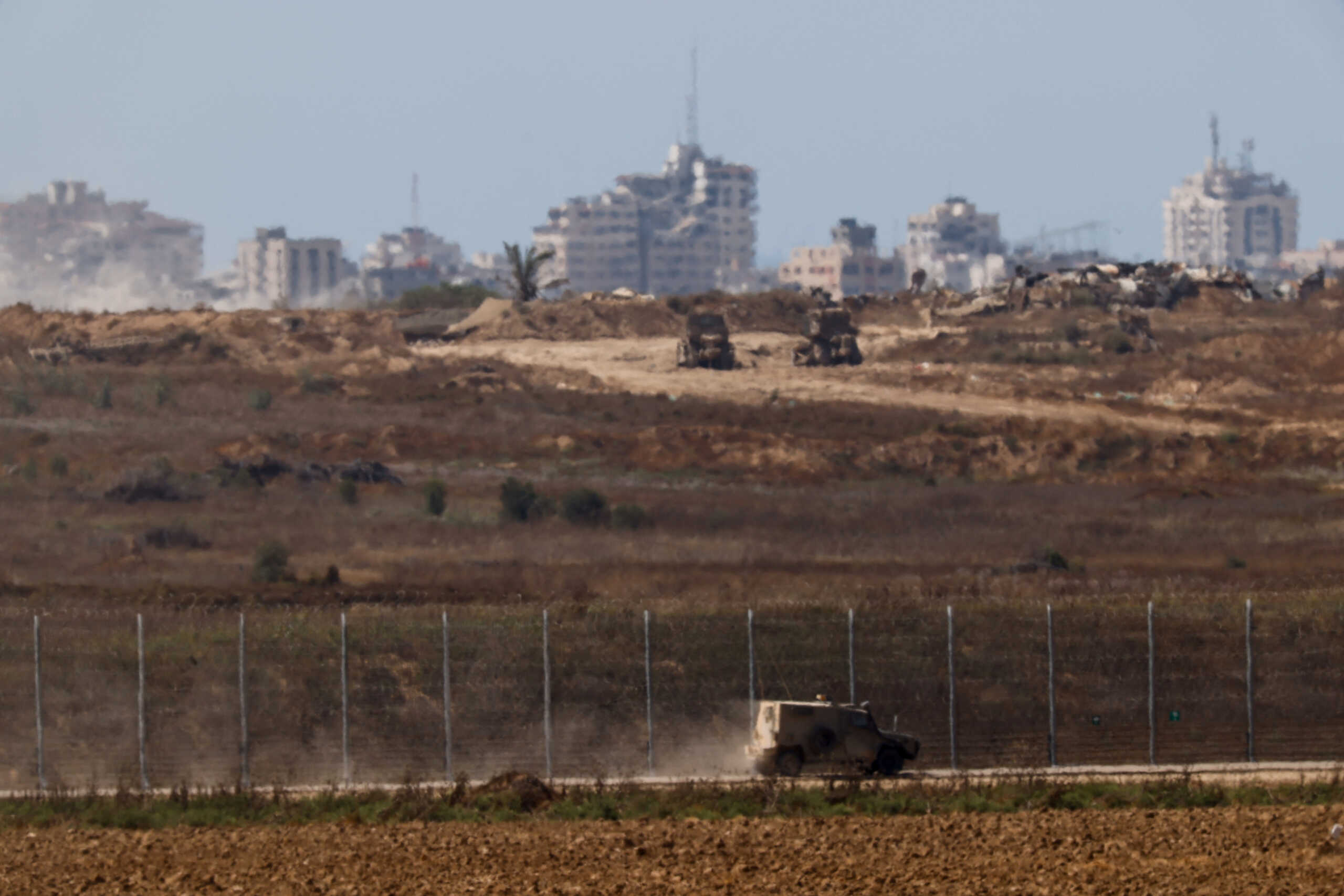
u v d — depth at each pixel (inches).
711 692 5078.7
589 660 5182.1
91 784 4082.2
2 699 4783.5
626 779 4220.0
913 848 3159.5
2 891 2878.9
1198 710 5078.7
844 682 5157.5
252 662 5088.6
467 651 5201.8
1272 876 2847.0
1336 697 5147.6
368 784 4170.8
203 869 3029.0
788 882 2861.7
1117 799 3774.6
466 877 2928.2
